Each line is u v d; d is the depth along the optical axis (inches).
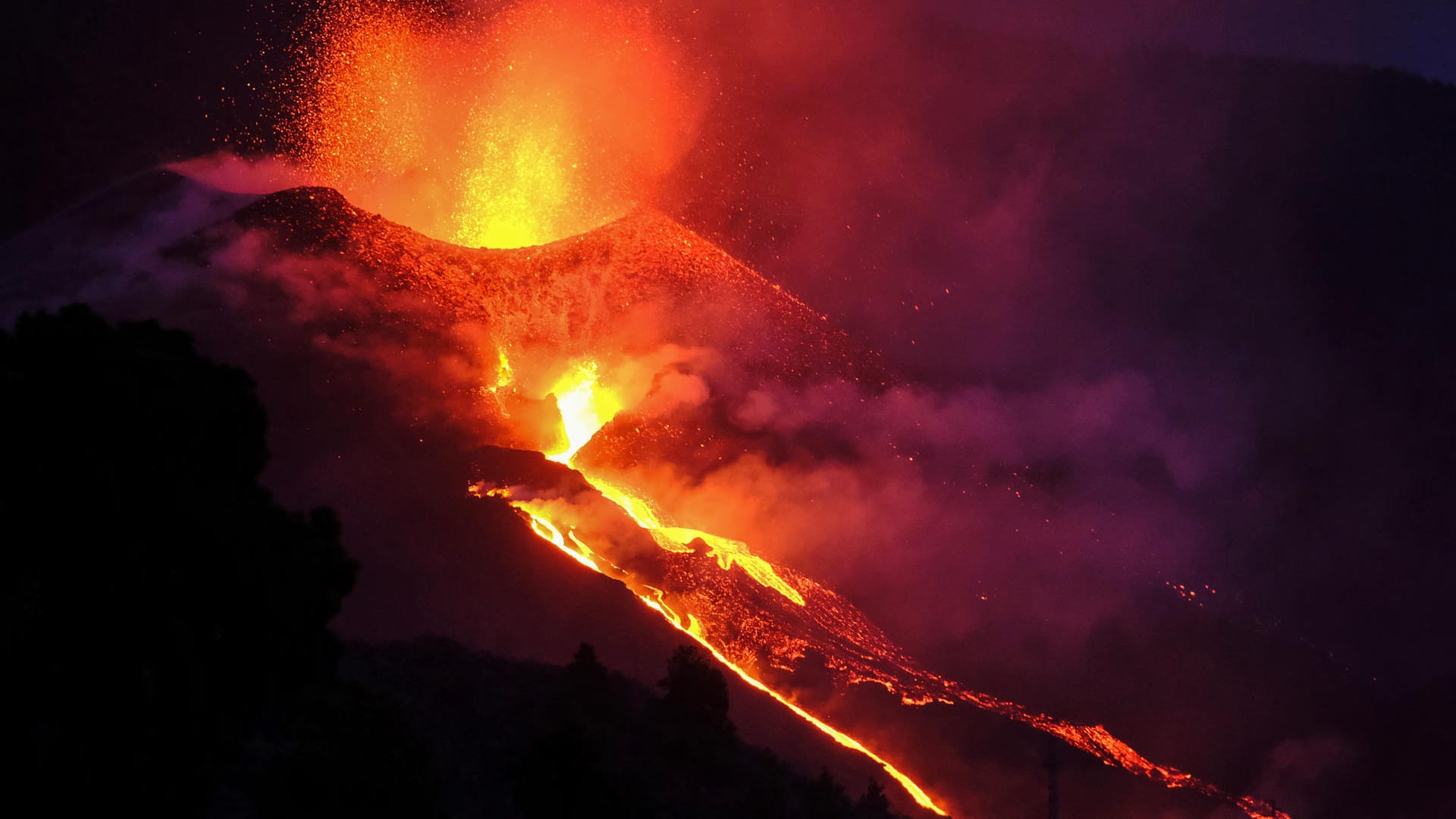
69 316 528.1
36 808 479.2
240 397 561.9
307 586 558.6
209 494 542.3
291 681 559.5
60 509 499.8
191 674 518.3
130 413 515.8
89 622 500.1
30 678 488.1
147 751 506.6
